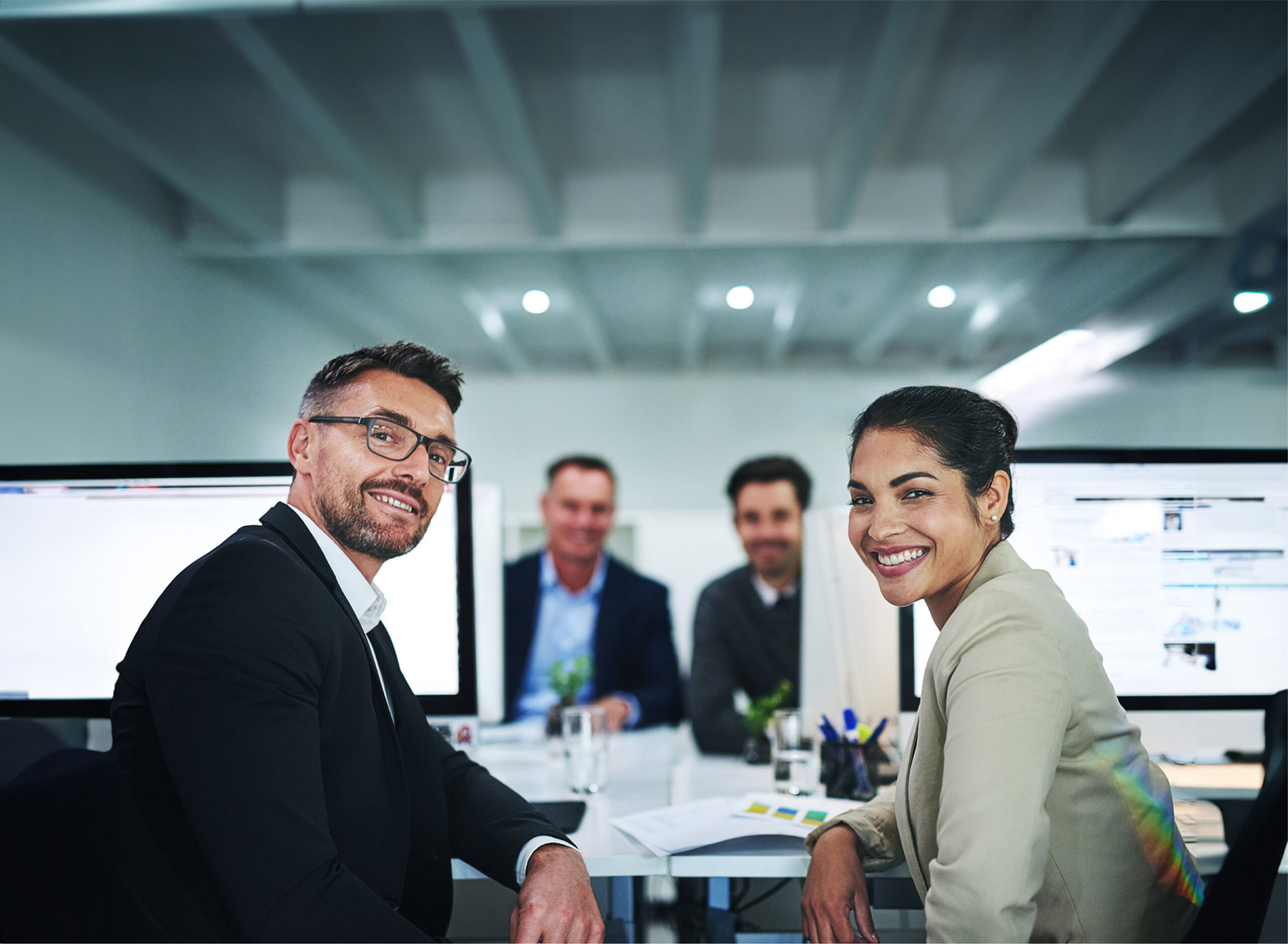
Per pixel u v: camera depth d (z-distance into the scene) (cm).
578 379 670
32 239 306
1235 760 134
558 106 370
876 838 101
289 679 80
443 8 255
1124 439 508
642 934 123
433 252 455
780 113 383
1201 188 422
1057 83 302
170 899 74
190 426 400
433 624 130
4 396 289
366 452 105
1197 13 305
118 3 259
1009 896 73
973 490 96
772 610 221
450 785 111
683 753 177
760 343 644
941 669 87
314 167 433
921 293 525
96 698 122
